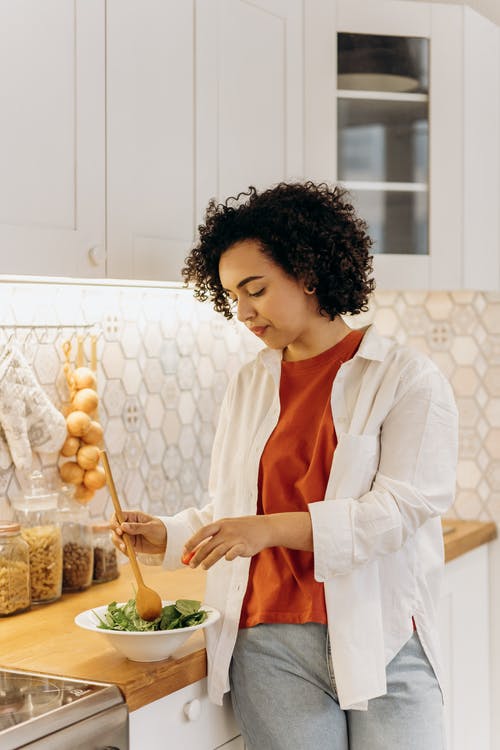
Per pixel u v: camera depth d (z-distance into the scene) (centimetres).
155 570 234
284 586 170
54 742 136
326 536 158
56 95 172
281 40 229
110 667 161
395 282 252
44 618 193
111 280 187
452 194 257
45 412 213
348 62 246
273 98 227
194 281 189
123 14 186
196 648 172
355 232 173
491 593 288
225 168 212
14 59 164
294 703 168
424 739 169
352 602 165
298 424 174
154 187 194
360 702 162
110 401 233
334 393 171
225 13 211
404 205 254
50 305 217
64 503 216
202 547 155
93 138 180
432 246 256
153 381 246
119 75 185
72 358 223
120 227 186
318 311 173
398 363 170
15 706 144
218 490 182
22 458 208
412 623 172
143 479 243
